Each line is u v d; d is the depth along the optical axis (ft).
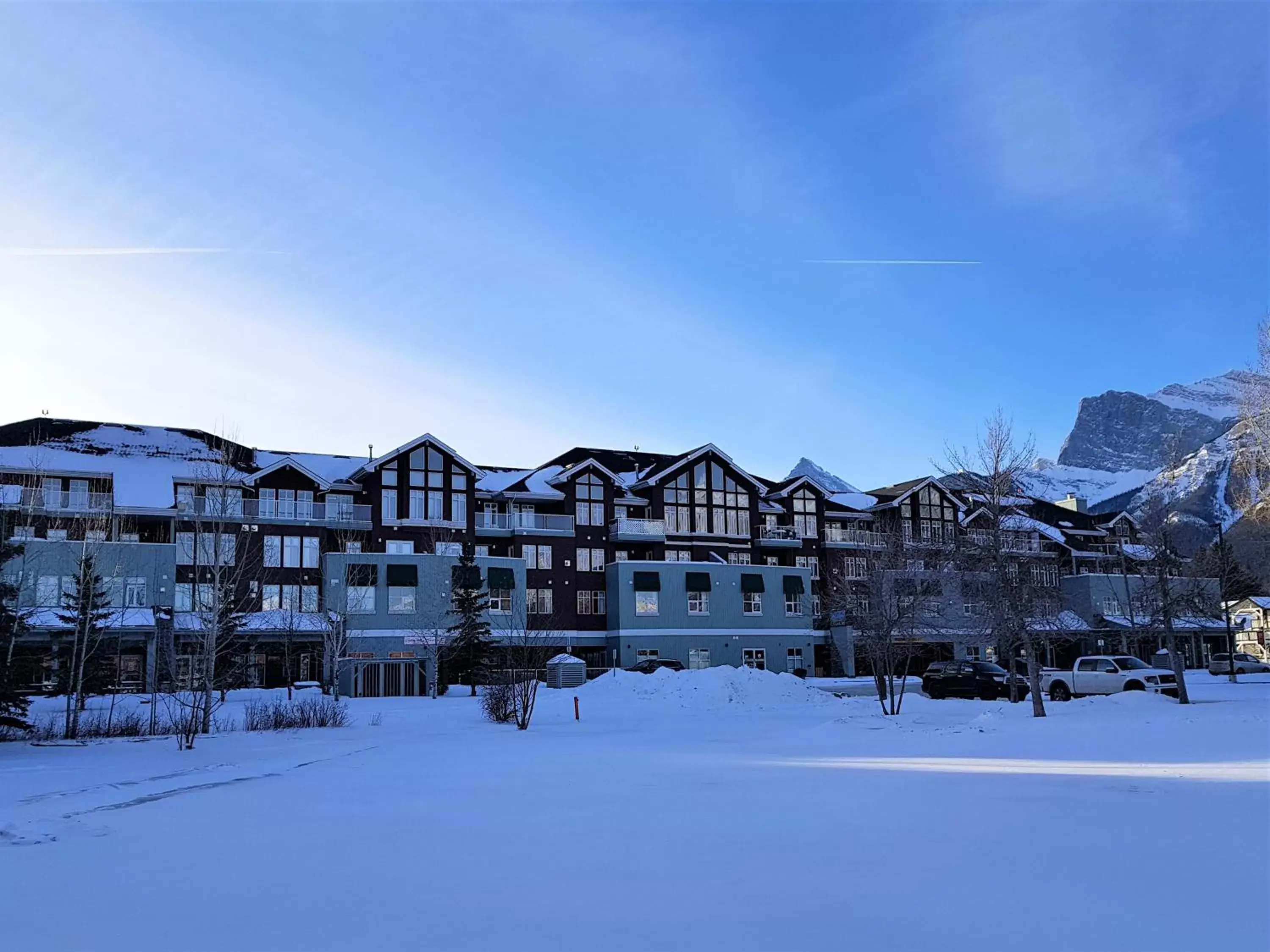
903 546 170.09
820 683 222.69
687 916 25.26
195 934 24.79
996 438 151.94
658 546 253.65
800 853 32.94
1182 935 22.68
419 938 23.93
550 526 243.19
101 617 140.77
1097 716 93.56
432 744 88.89
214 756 82.28
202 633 137.90
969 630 163.02
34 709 141.59
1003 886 27.45
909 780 51.62
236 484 158.92
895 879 28.63
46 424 219.00
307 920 25.84
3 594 107.76
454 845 36.27
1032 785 47.70
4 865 33.94
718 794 48.37
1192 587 171.73
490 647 198.49
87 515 183.01
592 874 30.55
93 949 23.66
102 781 63.31
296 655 205.57
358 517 223.10
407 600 212.02
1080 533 293.64
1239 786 44.73
